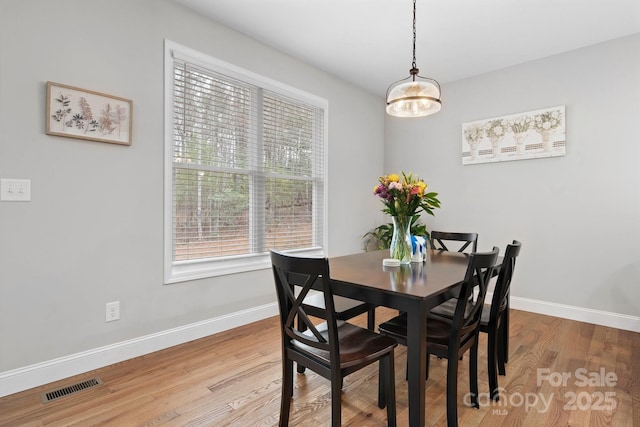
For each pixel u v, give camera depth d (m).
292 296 1.48
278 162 3.25
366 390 1.91
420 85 2.15
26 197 1.84
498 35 2.88
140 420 1.60
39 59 1.87
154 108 2.35
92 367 2.08
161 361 2.21
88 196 2.06
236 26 2.77
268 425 1.58
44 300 1.91
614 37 2.90
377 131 4.46
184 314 2.53
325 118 3.70
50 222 1.92
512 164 3.49
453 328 1.52
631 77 2.85
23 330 1.84
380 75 3.80
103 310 2.13
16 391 1.81
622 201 2.89
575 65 3.12
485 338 2.78
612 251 2.94
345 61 3.43
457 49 3.14
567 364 2.21
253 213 3.05
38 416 1.63
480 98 3.71
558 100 3.21
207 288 2.67
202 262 2.67
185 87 2.53
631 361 2.25
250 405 1.74
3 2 1.76
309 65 3.50
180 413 1.66
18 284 1.82
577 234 3.11
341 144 3.92
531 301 3.37
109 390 1.86
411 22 2.68
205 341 2.55
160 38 2.37
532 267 3.36
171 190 2.45
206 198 2.71
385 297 1.47
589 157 3.04
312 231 3.65
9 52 1.78
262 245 3.10
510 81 3.50
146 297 2.33
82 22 2.02
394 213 2.06
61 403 1.73
